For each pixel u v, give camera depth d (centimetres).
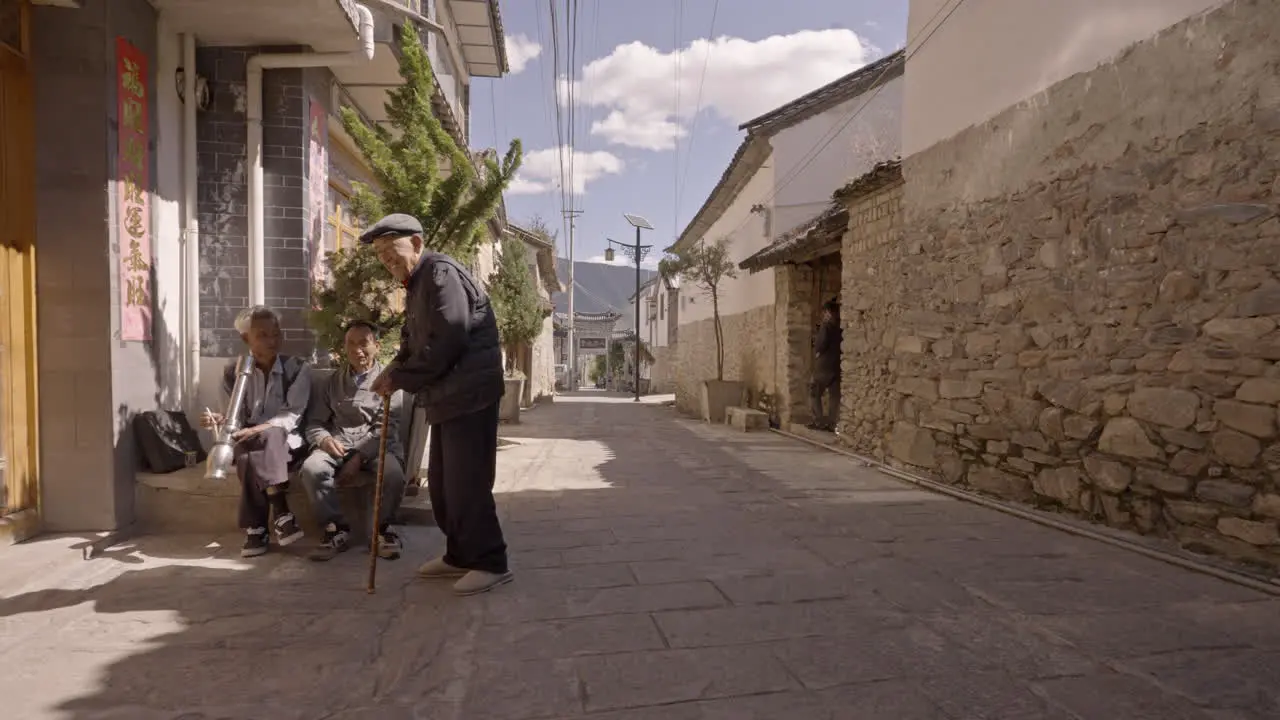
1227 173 355
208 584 335
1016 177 514
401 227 332
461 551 330
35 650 262
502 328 1216
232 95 510
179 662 252
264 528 387
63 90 381
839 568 359
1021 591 320
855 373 808
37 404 383
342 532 384
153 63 441
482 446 331
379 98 692
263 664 251
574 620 290
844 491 582
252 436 378
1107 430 427
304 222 530
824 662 248
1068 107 462
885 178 706
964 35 580
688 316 1934
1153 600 307
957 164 589
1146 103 402
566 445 938
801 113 1204
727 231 1656
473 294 341
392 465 396
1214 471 360
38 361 383
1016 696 222
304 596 321
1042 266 485
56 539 376
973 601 308
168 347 462
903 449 674
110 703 223
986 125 549
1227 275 354
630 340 4322
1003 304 527
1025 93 505
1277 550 329
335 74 627
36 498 385
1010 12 521
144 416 417
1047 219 481
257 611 303
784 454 829
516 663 249
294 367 405
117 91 397
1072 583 330
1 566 336
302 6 451
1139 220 406
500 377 341
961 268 582
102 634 276
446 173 822
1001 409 527
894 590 323
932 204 627
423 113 586
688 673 240
